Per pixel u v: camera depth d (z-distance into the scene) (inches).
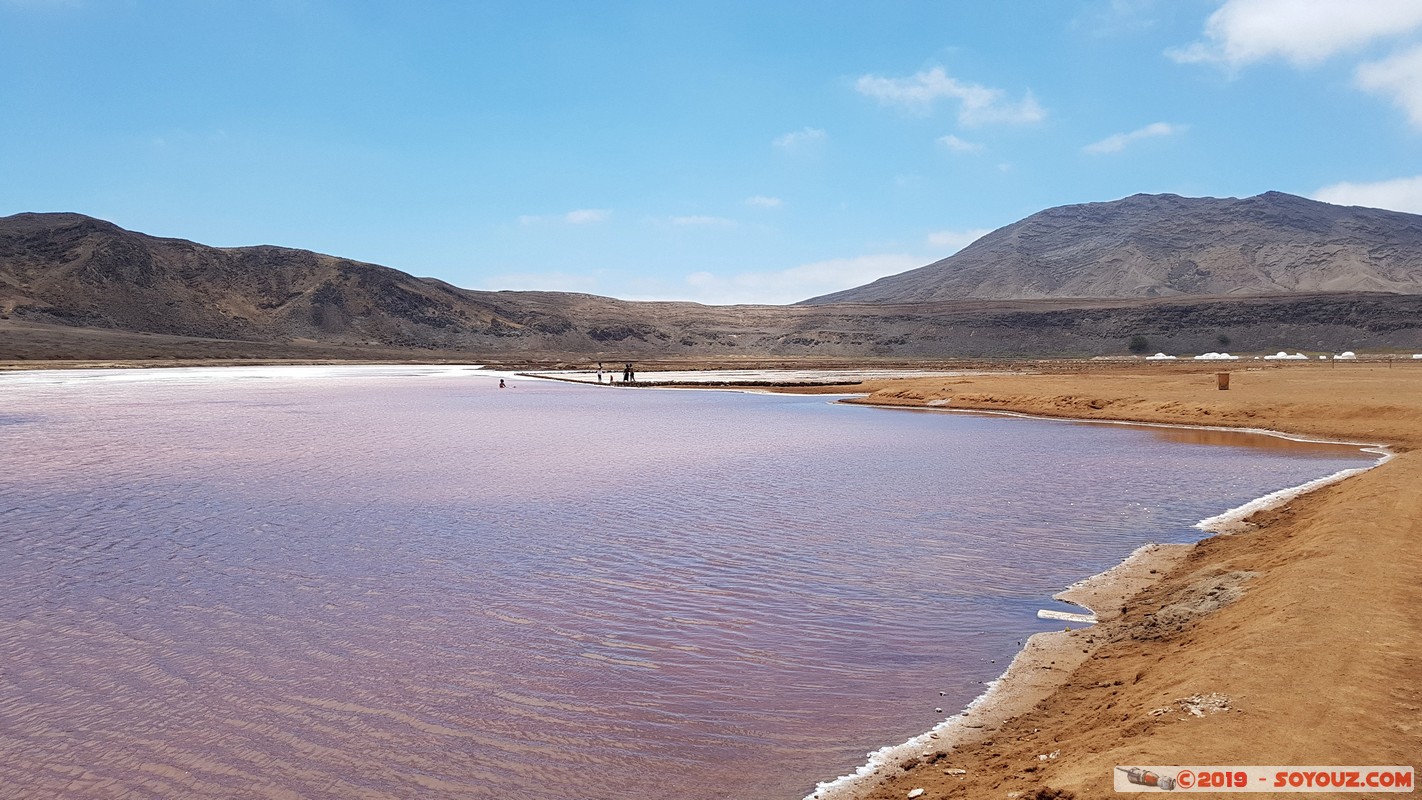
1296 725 273.6
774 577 568.7
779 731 347.9
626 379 3718.0
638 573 578.6
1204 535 687.7
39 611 495.5
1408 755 251.6
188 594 530.0
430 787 304.5
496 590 539.8
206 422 1744.6
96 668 410.9
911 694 382.9
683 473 1034.1
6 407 2107.5
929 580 561.9
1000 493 888.3
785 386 3248.0
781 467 1088.2
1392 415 1409.9
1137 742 280.1
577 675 405.7
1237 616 409.4
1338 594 395.5
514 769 317.7
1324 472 1017.5
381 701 376.2
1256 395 1791.3
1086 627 470.6
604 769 317.4
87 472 1035.3
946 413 2057.1
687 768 317.7
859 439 1440.7
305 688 389.4
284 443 1358.3
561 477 1001.5
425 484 951.0
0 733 344.8
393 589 542.0
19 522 741.9
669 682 397.4
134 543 663.8
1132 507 806.5
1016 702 369.7
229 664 417.1
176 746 334.6
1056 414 1924.2
